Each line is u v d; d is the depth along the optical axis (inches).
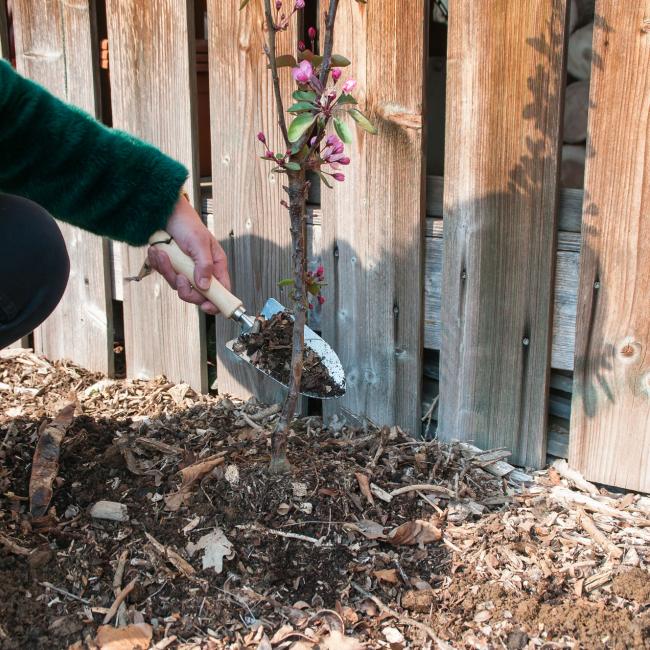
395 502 75.6
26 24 101.4
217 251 77.5
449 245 80.8
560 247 77.3
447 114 77.9
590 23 107.4
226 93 88.6
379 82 79.8
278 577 67.4
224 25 86.7
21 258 66.2
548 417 85.1
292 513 72.3
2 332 68.0
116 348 114.8
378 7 78.2
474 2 74.1
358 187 83.6
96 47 97.7
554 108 73.0
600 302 75.2
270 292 91.8
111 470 78.1
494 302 80.0
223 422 89.7
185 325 97.8
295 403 73.5
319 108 60.8
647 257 72.4
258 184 89.3
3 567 67.0
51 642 61.9
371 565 69.0
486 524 73.9
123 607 64.9
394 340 85.8
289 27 83.1
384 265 84.3
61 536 70.5
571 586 67.1
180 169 74.4
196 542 69.8
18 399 97.2
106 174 72.7
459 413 84.6
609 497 78.3
